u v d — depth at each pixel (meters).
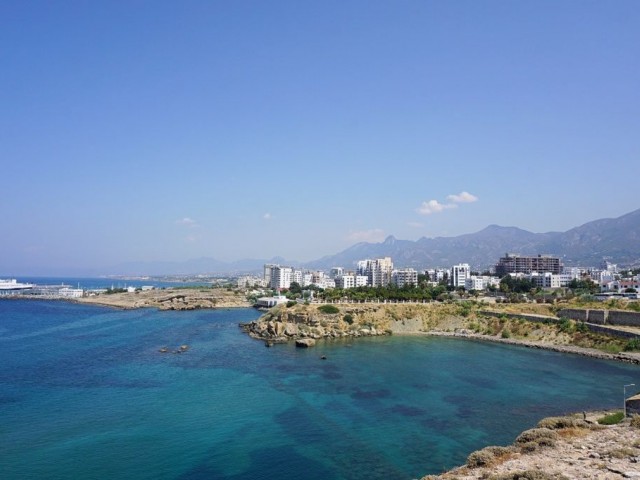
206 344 144.38
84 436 63.97
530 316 156.88
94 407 76.88
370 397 82.44
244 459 56.56
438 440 61.62
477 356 122.94
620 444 43.50
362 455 57.28
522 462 40.78
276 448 59.81
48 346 138.38
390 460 55.69
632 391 84.94
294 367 109.06
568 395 82.69
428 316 177.25
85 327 187.88
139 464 55.16
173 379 96.62
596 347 128.00
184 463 55.47
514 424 67.44
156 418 71.50
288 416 72.19
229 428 67.12
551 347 133.50
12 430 66.06
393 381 94.31
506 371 103.44
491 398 81.12
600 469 36.69
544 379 95.25
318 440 62.28
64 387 89.62
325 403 79.00
